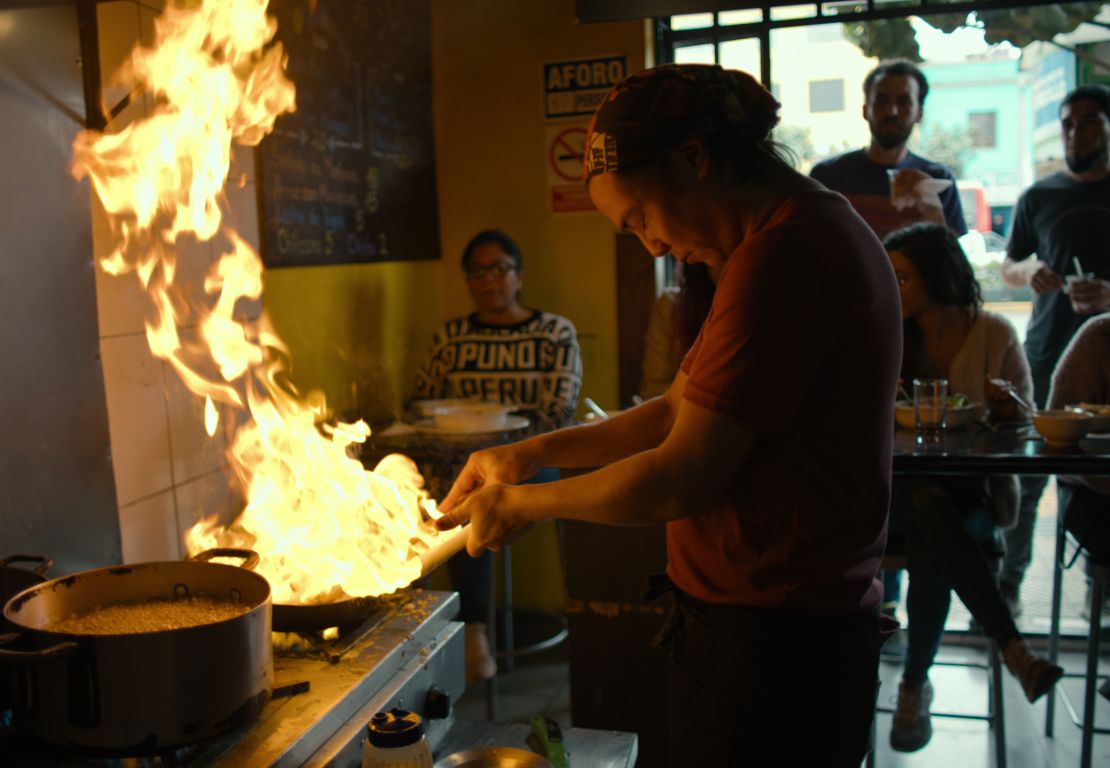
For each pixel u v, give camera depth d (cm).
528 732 140
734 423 103
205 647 94
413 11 339
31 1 140
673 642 126
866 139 359
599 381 357
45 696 94
